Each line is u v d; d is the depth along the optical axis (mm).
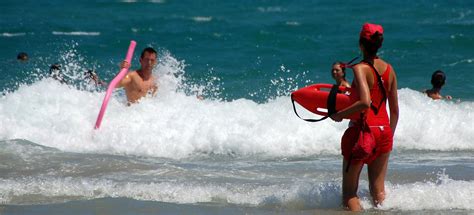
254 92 51969
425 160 34125
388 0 103625
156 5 102562
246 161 34188
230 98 49844
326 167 32406
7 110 39281
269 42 72750
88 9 97250
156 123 38031
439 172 31312
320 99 24031
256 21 87500
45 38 73938
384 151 24453
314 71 60250
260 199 26781
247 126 38000
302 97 24312
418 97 43938
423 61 64375
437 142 37594
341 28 81938
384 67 24062
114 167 31828
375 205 25438
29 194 27453
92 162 32656
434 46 70750
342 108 23656
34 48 68312
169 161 34125
